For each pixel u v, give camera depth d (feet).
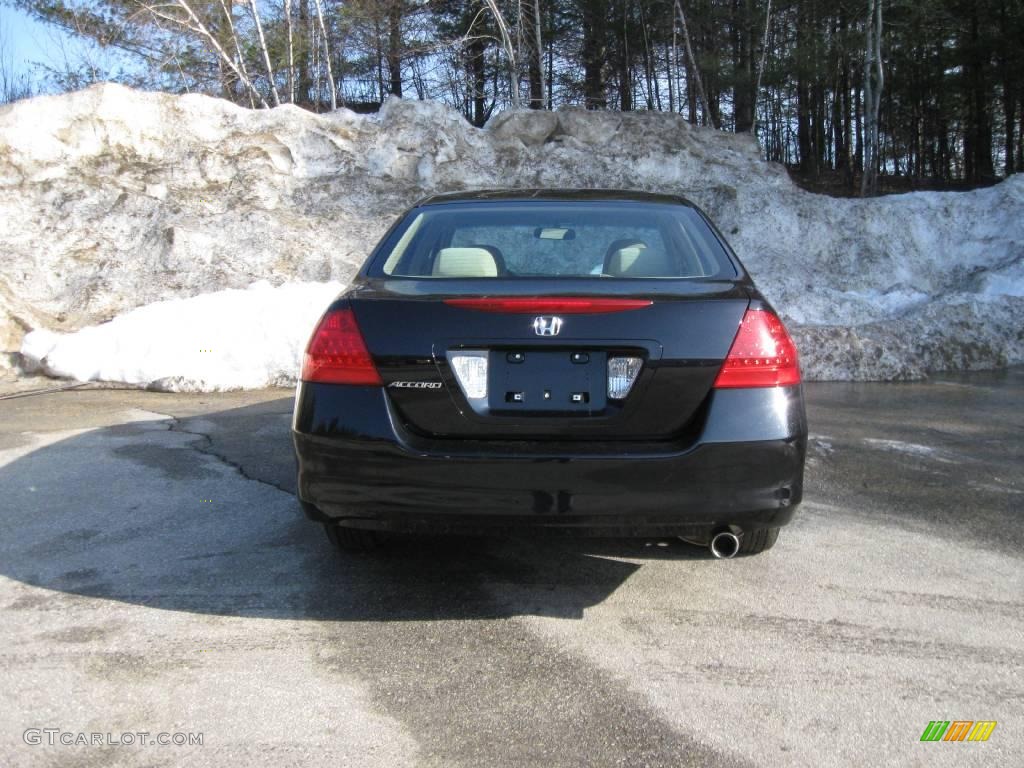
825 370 25.88
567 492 9.16
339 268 31.65
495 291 9.91
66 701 8.31
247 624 9.93
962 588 10.96
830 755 7.54
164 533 12.75
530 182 38.22
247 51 59.21
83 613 10.16
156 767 7.31
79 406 21.83
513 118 40.47
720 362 9.36
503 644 9.48
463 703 8.32
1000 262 34.40
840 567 11.60
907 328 27.91
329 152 37.60
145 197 33.91
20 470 15.98
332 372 9.60
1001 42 71.51
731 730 7.90
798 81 72.90
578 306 9.36
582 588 10.93
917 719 8.09
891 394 23.41
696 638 9.62
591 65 84.89
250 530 12.89
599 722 8.02
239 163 36.55
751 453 9.27
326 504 9.64
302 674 8.84
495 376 9.40
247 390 24.12
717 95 84.38
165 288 30.45
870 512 13.82
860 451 17.48
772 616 10.16
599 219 12.12
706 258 11.21
